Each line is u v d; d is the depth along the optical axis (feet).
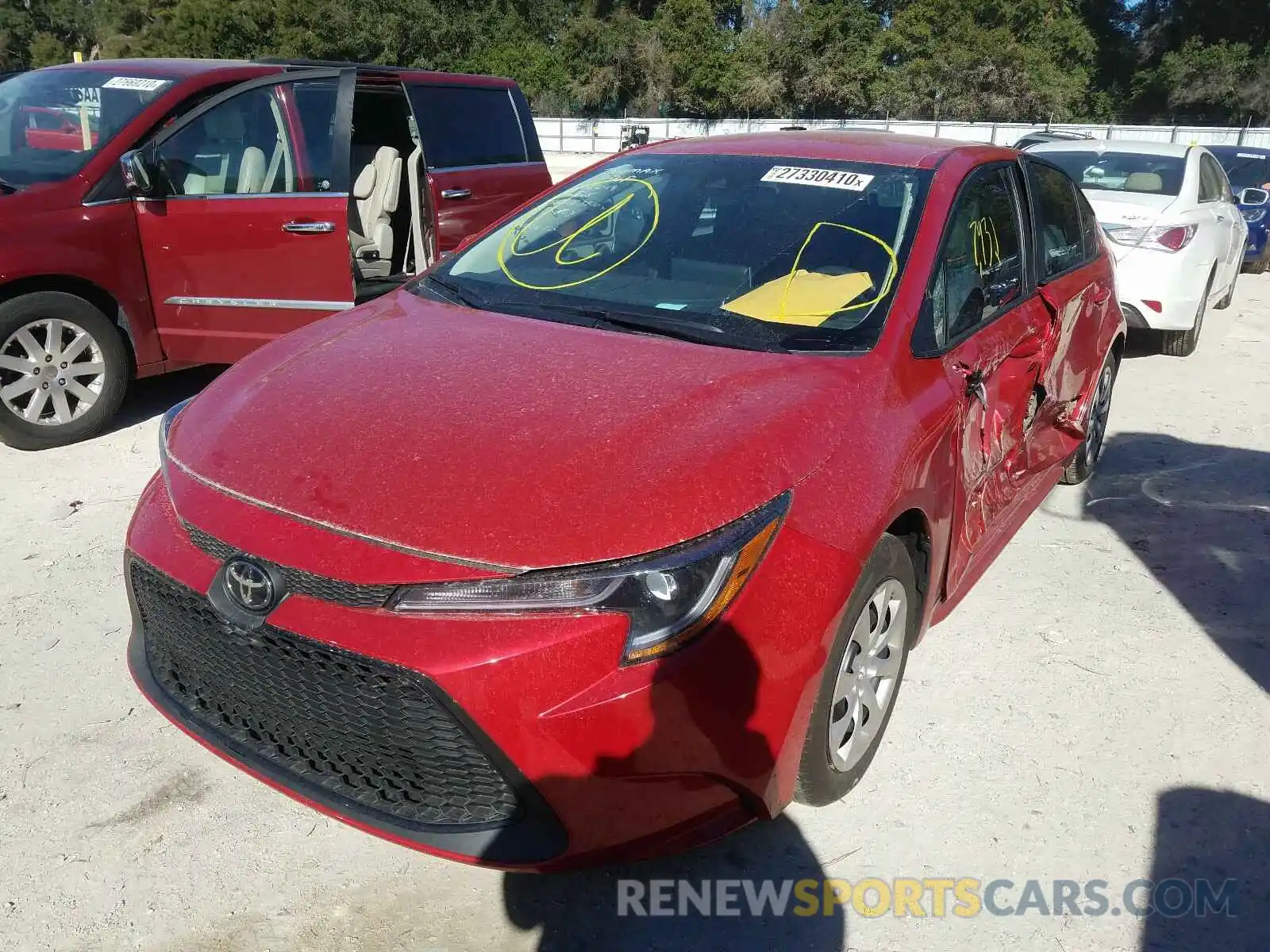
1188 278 24.09
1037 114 146.72
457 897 7.97
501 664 6.52
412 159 20.85
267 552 7.09
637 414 7.93
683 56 151.23
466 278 11.12
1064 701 10.78
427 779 6.97
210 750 8.00
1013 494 12.09
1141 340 27.91
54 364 16.21
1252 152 42.63
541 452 7.46
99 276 16.24
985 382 10.44
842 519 7.76
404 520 7.00
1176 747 10.11
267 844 8.44
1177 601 13.05
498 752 6.59
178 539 7.76
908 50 151.53
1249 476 17.48
